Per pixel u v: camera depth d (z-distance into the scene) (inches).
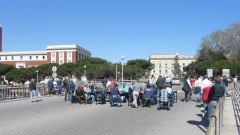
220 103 365.1
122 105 797.2
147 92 751.7
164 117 575.8
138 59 5103.3
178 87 1936.5
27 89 1053.2
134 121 523.5
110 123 499.8
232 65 2938.0
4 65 4192.9
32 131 426.0
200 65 3139.8
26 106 773.9
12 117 569.6
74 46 5093.5
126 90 854.5
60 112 649.6
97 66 3513.8
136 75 3526.1
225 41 3292.3
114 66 3467.0
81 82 929.5
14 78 3764.8
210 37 3408.0
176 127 466.3
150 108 730.2
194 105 808.3
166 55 6077.8
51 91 1151.6
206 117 505.4
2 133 410.6
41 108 728.3
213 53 3378.4
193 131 434.0
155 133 417.7
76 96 852.0
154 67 5890.8
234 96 793.6
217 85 423.2
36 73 3944.4
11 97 960.3
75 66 4057.6
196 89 893.8
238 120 526.9
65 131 426.9
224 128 454.9
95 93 835.4
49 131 426.6
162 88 702.5
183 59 5984.3
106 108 729.6
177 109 713.6
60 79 1149.7
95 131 428.1
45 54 5172.2
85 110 687.7
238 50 3240.7
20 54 5231.3
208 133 181.5
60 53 5108.3
